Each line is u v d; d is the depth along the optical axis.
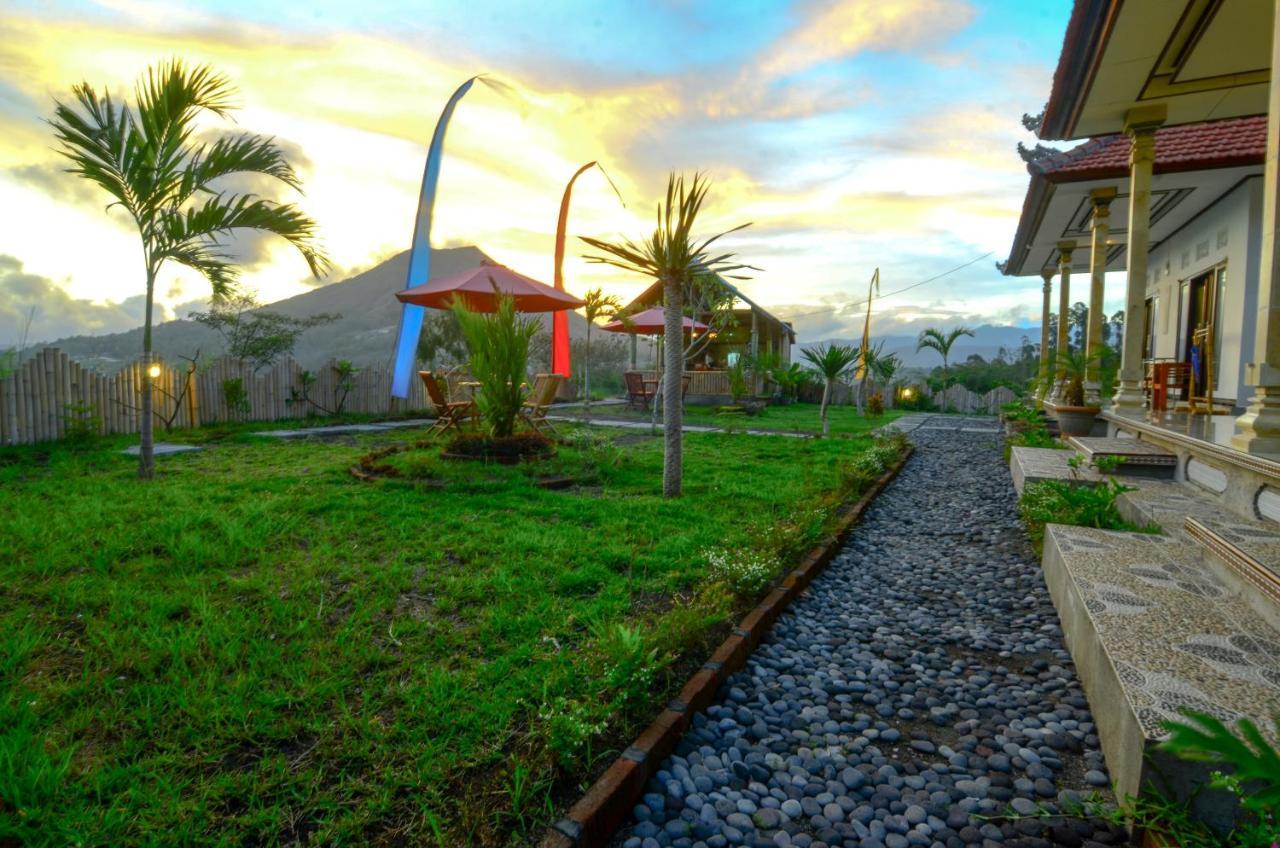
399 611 3.15
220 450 8.62
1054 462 6.91
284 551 4.00
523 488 6.03
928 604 3.94
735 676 2.84
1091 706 2.50
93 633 2.73
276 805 1.71
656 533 4.71
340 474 6.66
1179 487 5.27
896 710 2.63
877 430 14.17
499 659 2.57
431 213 14.80
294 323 16.27
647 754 2.04
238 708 2.15
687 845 1.77
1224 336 9.48
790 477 7.46
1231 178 8.82
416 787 1.83
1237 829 1.58
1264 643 2.30
